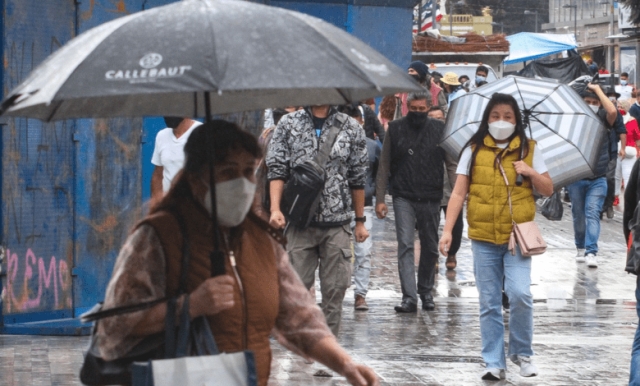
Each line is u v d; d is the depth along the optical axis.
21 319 19.84
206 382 7.48
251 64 7.01
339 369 8.51
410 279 23.73
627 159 46.38
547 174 16.89
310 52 7.25
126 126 21.39
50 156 20.05
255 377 7.62
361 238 18.27
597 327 22.42
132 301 7.62
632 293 27.25
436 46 81.00
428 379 16.95
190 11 7.36
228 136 7.80
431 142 23.56
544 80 19.91
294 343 8.61
